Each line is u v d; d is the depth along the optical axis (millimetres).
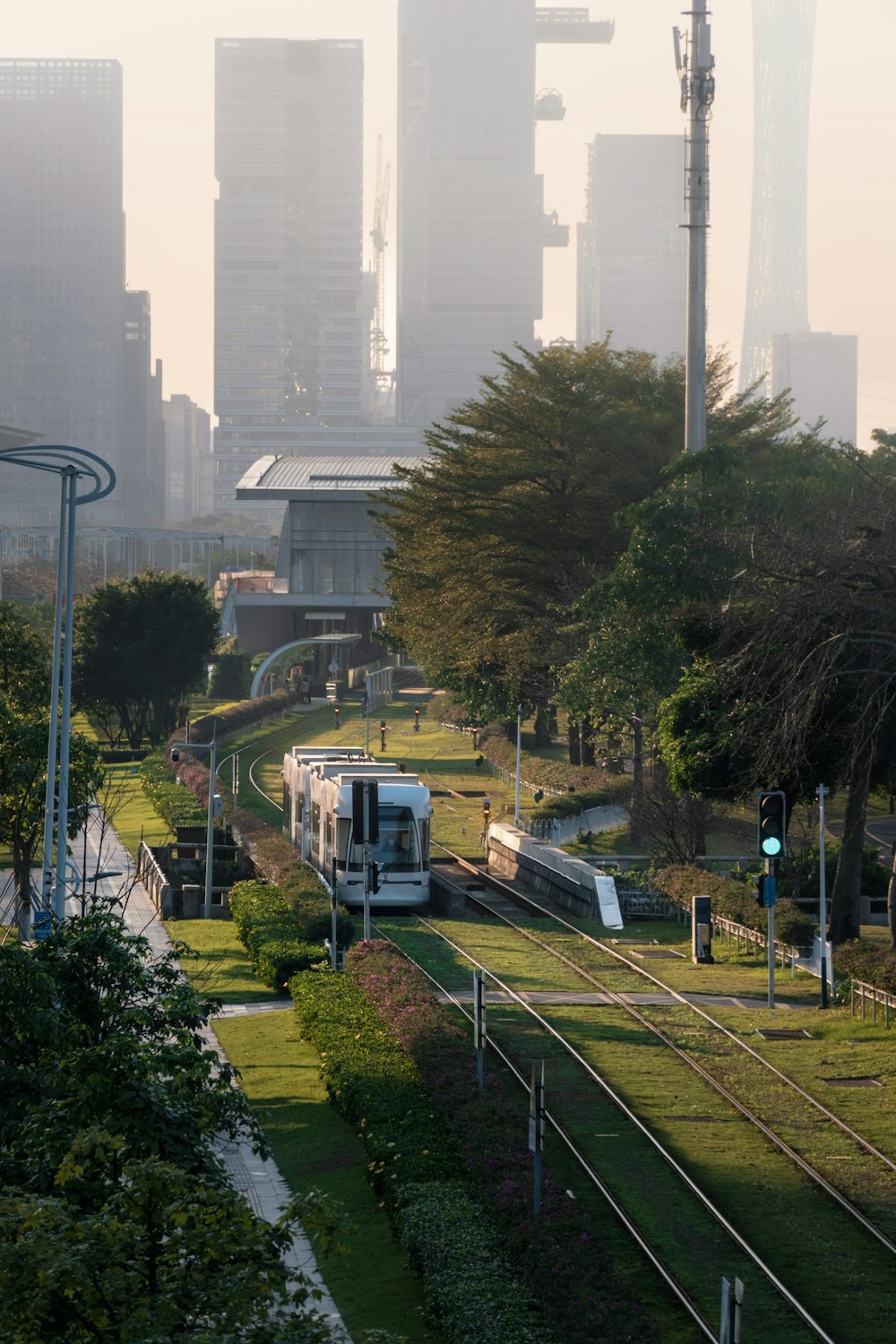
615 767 164250
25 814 94125
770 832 75125
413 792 108188
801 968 84875
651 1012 74688
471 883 122250
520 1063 64250
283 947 86000
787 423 161000
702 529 108125
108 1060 33125
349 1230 27531
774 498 111750
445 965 86750
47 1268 24438
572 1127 55281
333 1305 41812
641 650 116812
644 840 137875
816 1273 42375
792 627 75188
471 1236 42156
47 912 66500
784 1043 68312
